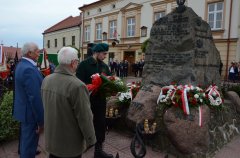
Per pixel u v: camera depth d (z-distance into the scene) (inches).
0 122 182.4
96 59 158.1
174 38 221.3
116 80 155.6
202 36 226.1
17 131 192.9
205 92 196.9
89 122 94.2
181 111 167.6
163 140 171.0
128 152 166.1
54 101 94.7
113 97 216.5
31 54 130.6
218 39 725.3
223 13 714.2
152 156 162.9
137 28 980.6
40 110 126.3
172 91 180.1
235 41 692.7
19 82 128.3
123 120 203.5
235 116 227.5
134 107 187.9
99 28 1203.9
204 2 754.2
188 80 207.6
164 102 179.6
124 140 187.8
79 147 98.0
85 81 153.3
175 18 222.2
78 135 96.8
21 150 134.8
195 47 214.2
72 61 96.7
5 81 382.6
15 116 133.3
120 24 1061.1
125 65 898.7
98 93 149.6
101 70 159.3
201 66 223.8
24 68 126.3
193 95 175.2
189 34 212.5
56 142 95.6
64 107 93.3
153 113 181.6
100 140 151.2
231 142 194.2
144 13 948.0
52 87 96.0
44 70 348.8
